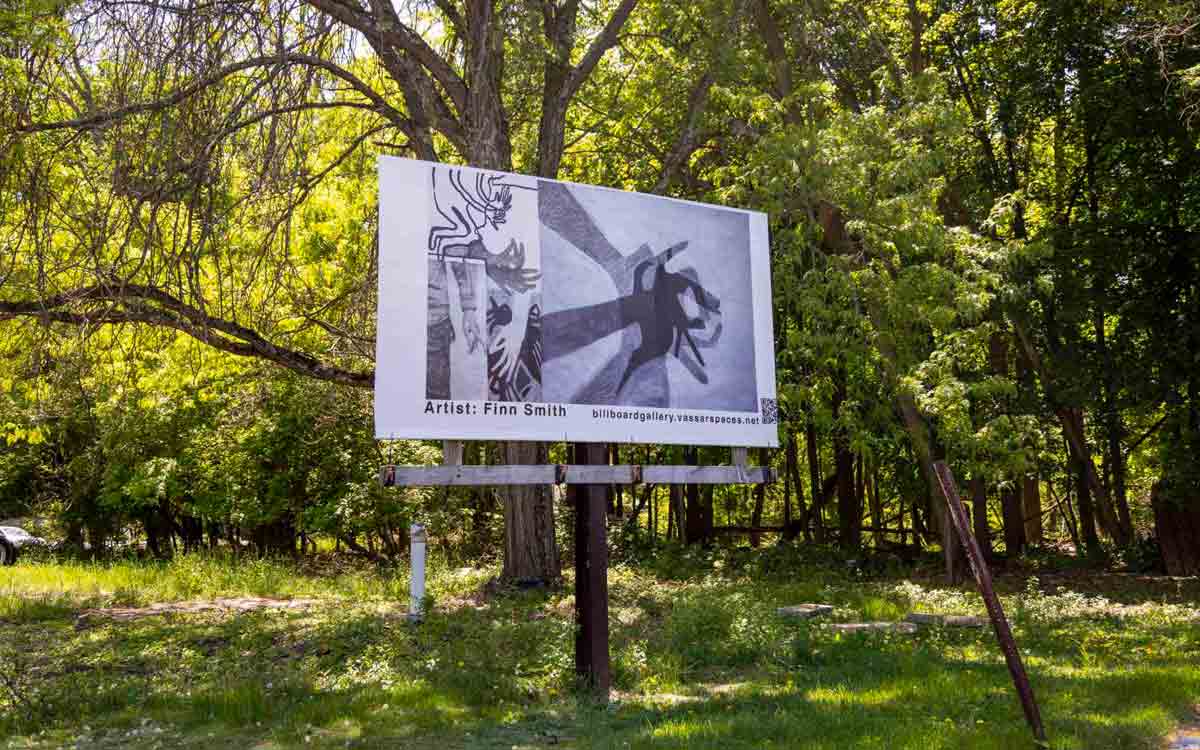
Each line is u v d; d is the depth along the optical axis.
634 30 21.06
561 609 13.79
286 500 24.45
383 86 18.33
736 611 11.12
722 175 17.86
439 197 8.97
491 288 9.09
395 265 8.70
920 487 24.97
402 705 8.09
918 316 16.61
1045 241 17.28
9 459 29.86
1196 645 10.63
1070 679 8.50
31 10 9.75
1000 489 20.11
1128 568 21.08
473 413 8.88
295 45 11.72
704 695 8.55
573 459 9.76
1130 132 20.41
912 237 16.64
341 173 18.64
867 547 24.83
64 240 12.55
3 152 10.50
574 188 9.65
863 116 17.02
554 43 16.89
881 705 7.64
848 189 16.41
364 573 20.73
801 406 19.59
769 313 10.72
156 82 10.59
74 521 30.47
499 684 8.55
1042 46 21.47
